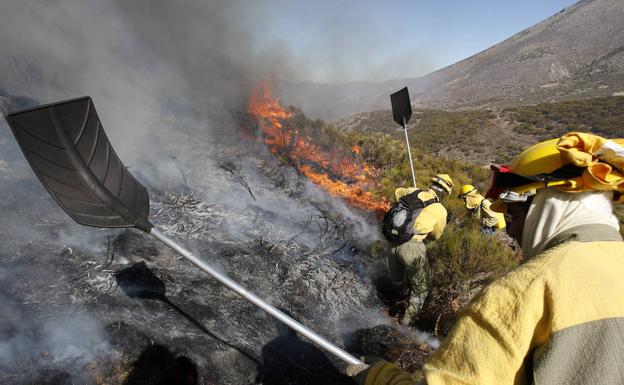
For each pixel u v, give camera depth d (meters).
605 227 0.82
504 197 0.97
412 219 3.26
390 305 3.64
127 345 2.21
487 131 34.97
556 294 0.70
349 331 3.10
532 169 0.91
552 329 0.69
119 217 1.32
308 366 2.60
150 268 2.84
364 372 1.27
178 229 3.40
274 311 1.43
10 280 2.34
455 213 5.44
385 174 7.11
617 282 0.71
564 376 0.66
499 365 0.72
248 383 2.33
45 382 1.88
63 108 1.20
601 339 0.66
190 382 2.19
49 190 1.19
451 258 3.72
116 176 1.34
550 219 0.88
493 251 3.83
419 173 7.54
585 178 0.82
